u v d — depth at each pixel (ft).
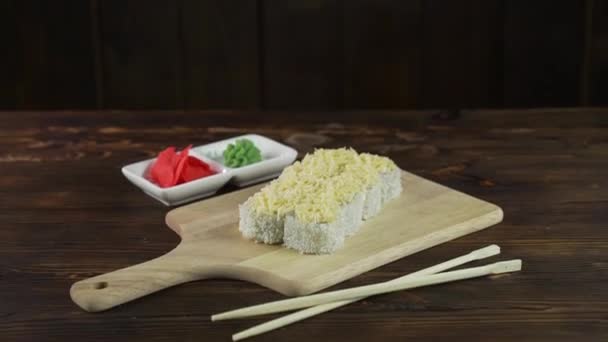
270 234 2.93
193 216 3.12
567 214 3.17
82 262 2.93
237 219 3.10
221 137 3.84
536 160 3.59
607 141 3.76
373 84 5.78
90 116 4.08
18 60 5.70
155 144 3.77
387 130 3.90
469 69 5.74
